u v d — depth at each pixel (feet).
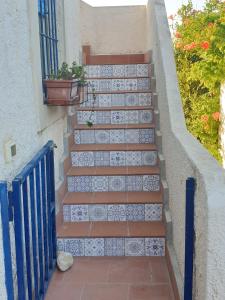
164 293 10.64
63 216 13.70
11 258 8.16
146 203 13.56
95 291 10.80
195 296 8.29
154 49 18.28
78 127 16.69
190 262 8.38
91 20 23.32
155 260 12.39
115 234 12.62
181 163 9.89
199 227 7.73
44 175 10.54
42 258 10.17
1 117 7.85
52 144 11.40
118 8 23.24
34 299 9.79
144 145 16.14
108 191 14.74
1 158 7.86
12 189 8.04
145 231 12.78
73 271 11.83
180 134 11.12
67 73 12.49
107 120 17.35
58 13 14.69
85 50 22.89
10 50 8.52
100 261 12.39
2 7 8.02
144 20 23.21
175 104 12.89
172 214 11.93
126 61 21.88
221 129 24.00
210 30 21.24
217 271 6.88
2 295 7.70
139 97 18.06
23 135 9.45
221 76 21.89
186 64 24.95
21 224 8.21
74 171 15.03
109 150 15.56
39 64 11.00
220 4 22.88
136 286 10.99
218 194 6.93
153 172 14.61
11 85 8.55
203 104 24.91
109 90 18.94
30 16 10.14
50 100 11.85
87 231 12.87
